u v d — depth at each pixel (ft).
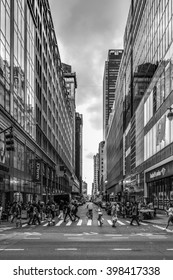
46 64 283.59
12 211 125.49
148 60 208.64
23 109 183.11
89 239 69.31
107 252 50.90
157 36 182.09
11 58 155.84
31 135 207.21
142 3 236.43
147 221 124.26
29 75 202.39
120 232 86.22
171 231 88.94
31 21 211.82
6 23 146.72
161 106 167.12
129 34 314.55
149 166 200.54
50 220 111.14
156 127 179.93
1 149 137.90
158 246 58.03
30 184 202.39
